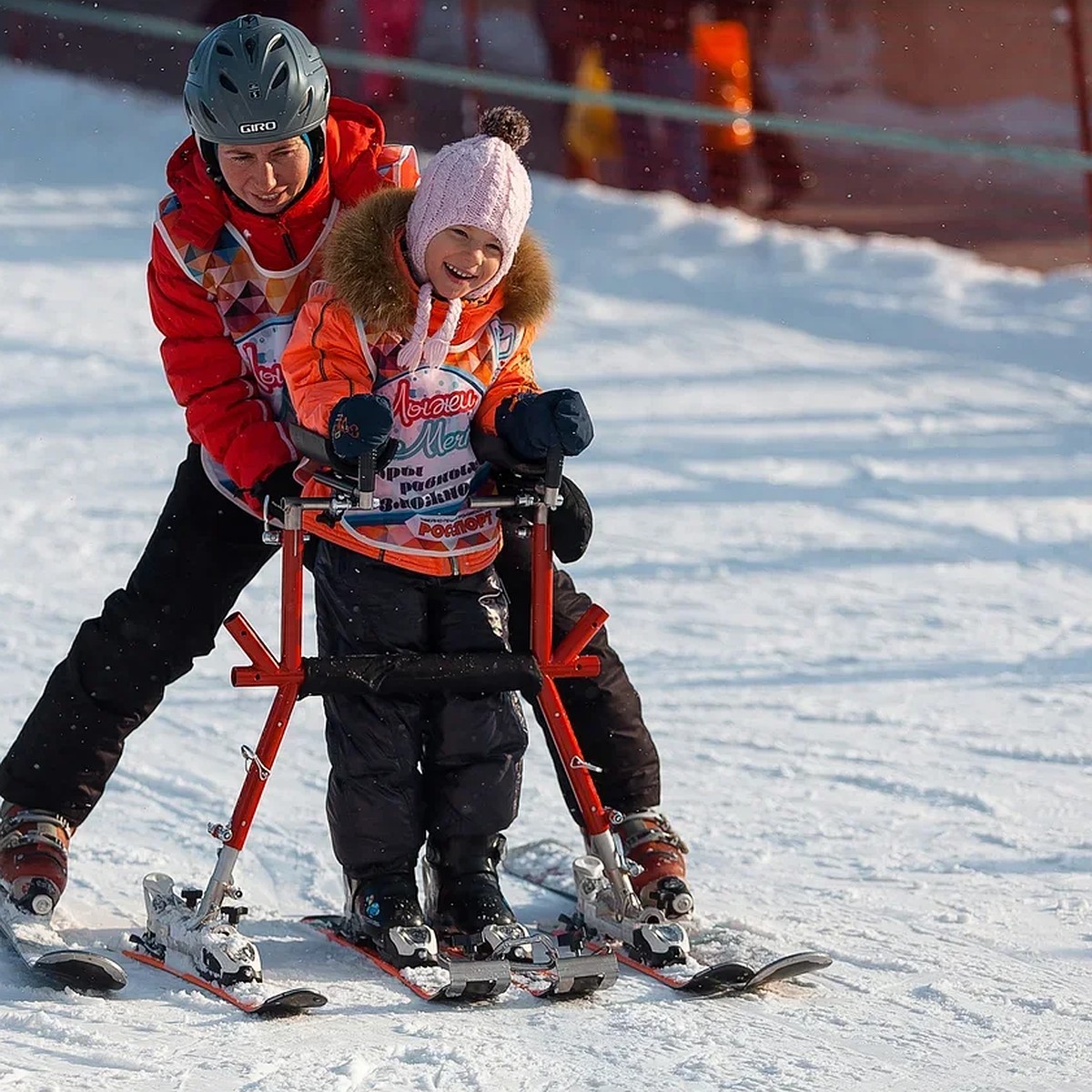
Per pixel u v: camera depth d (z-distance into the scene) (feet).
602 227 135.33
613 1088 28.96
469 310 34.99
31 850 36.42
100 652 36.91
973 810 47.14
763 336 114.01
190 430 36.32
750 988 34.14
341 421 32.04
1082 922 38.63
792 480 85.71
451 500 35.60
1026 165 151.64
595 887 36.76
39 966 32.78
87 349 104.53
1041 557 75.00
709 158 143.74
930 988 34.30
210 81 33.91
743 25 142.41
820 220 142.31
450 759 35.81
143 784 48.21
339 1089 28.58
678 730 54.29
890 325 116.57
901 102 164.96
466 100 157.17
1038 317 117.80
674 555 74.23
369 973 35.32
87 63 175.42
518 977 34.73
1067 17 155.84
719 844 44.39
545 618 35.60
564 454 34.35
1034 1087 29.45
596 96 135.13
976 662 61.57
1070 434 94.73
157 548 36.88
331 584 35.50
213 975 33.47
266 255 35.70
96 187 145.48
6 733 52.11
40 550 72.18
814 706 56.65
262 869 42.55
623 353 108.99
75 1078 28.89
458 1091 28.73
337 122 36.65
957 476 86.94
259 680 33.55
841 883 41.50
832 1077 29.66
